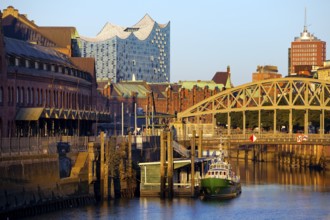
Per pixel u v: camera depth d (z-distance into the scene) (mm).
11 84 142125
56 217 113375
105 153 134000
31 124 149000
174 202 135750
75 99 186750
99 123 196875
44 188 116375
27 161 111062
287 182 182125
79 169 127812
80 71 193375
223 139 193750
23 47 168500
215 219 120938
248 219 121812
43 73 162625
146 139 163500
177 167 144625
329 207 135500
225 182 144375
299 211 130750
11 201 106188
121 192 138875
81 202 127500
